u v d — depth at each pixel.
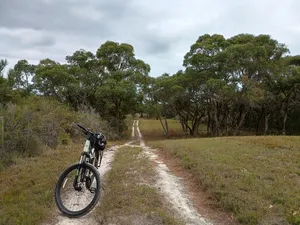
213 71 32.44
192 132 43.09
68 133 14.62
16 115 10.02
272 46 31.39
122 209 4.71
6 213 4.32
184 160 9.27
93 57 38.31
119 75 35.69
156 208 4.80
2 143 8.40
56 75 32.00
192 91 36.22
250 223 4.30
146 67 40.31
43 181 6.12
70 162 8.33
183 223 4.41
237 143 13.62
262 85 33.75
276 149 11.59
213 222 4.64
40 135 11.07
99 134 5.71
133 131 50.19
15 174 6.83
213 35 37.22
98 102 36.97
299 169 7.75
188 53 35.28
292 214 4.42
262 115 43.88
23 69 34.19
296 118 42.12
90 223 4.32
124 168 7.79
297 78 31.95
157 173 7.64
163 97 39.38
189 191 6.29
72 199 5.17
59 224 4.26
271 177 6.74
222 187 5.96
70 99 34.50
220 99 33.62
